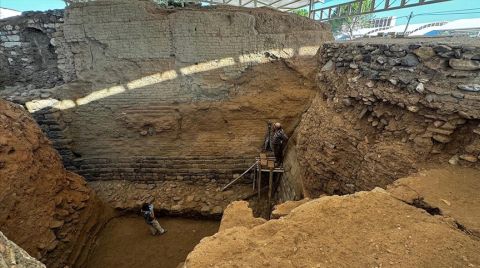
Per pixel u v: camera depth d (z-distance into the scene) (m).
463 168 3.62
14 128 6.44
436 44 4.09
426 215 2.76
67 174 7.82
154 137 9.48
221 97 9.31
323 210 2.87
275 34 8.97
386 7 8.48
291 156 8.09
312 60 9.41
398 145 4.22
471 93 3.62
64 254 6.42
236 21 8.60
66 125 9.13
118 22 8.39
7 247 2.37
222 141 9.57
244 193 9.16
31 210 6.03
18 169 5.98
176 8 8.74
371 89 4.74
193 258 2.38
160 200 8.91
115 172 9.67
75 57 8.82
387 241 2.44
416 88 4.05
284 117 9.41
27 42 9.44
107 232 8.10
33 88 9.43
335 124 5.38
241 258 2.35
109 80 8.97
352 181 4.98
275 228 2.71
